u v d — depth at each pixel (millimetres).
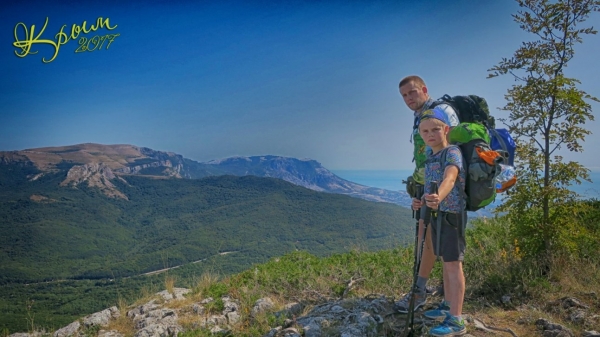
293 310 3578
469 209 2709
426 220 2725
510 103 3988
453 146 2641
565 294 3289
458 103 3035
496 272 3768
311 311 3344
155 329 3510
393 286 3947
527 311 3084
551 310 3090
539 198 3838
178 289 4637
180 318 3779
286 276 4457
